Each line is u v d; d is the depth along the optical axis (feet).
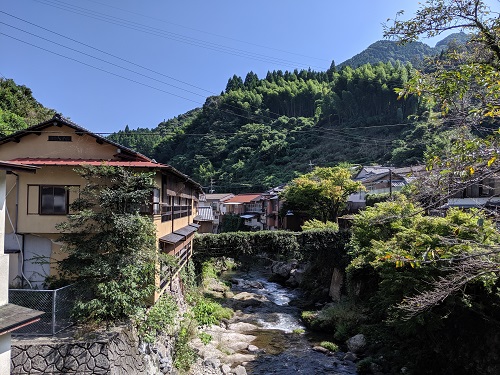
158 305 41.45
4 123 87.76
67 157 46.88
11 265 42.68
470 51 23.93
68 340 30.35
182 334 47.55
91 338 30.76
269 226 154.51
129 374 31.94
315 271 94.79
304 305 81.56
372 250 49.65
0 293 22.13
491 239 28.55
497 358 36.55
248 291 94.58
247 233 84.12
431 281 36.50
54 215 42.93
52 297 32.63
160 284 43.60
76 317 33.55
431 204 21.30
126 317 35.53
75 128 46.80
